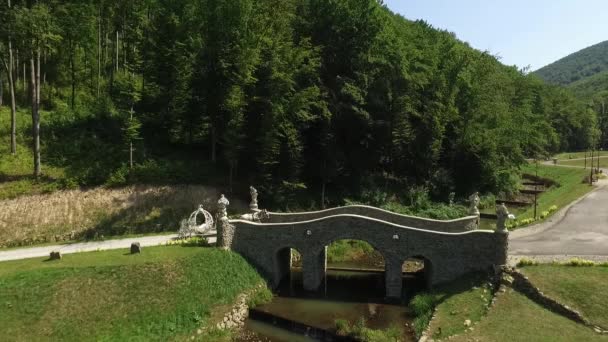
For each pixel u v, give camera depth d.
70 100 56.75
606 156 108.88
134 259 28.89
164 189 42.38
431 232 29.70
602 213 40.78
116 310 24.70
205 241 33.38
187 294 27.09
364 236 31.12
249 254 33.16
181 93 45.41
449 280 29.44
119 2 56.03
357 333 25.33
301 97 44.00
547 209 44.00
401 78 52.16
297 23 52.34
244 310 28.83
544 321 22.70
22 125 46.69
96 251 31.52
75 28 52.50
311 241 32.03
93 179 41.50
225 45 45.97
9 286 24.77
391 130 52.38
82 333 23.06
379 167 57.19
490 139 57.53
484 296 26.20
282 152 45.16
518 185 67.88
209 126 46.31
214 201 43.00
